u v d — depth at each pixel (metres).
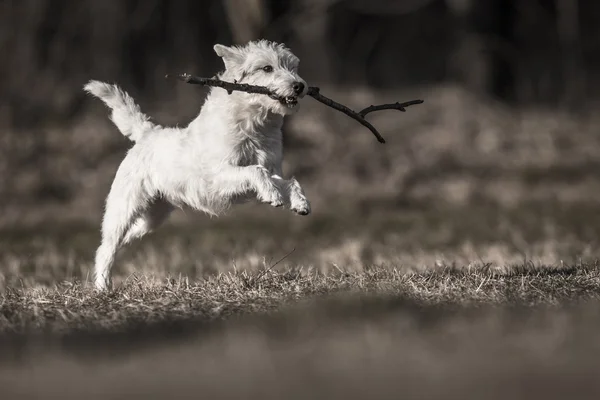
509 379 5.03
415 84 38.44
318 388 4.92
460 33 31.42
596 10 39.00
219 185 9.16
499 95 31.58
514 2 35.94
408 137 26.00
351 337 6.25
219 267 11.45
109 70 33.62
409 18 39.81
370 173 24.36
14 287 9.84
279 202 8.88
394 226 18.55
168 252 15.05
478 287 8.27
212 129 9.23
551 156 24.95
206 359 5.76
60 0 33.88
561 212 19.77
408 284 8.48
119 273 11.94
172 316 7.52
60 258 14.20
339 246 15.02
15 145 25.17
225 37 36.78
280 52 9.46
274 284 8.77
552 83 36.84
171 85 32.12
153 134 9.87
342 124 26.41
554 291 8.22
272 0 24.86
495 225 17.92
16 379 5.43
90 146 25.34
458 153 25.08
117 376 5.43
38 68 31.95
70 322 7.41
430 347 5.86
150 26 35.81
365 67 39.12
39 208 22.50
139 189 9.84
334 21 38.22
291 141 25.16
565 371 5.20
